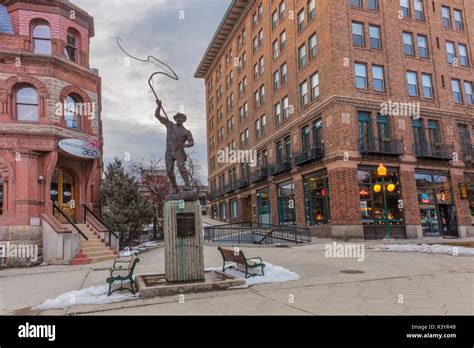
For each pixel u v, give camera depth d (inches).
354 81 901.8
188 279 320.5
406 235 881.5
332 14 906.7
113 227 774.5
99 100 807.7
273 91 1256.2
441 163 973.2
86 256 579.2
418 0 1052.5
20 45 624.7
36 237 577.6
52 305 268.4
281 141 1183.6
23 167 588.1
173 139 351.6
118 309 252.7
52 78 633.6
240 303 257.1
